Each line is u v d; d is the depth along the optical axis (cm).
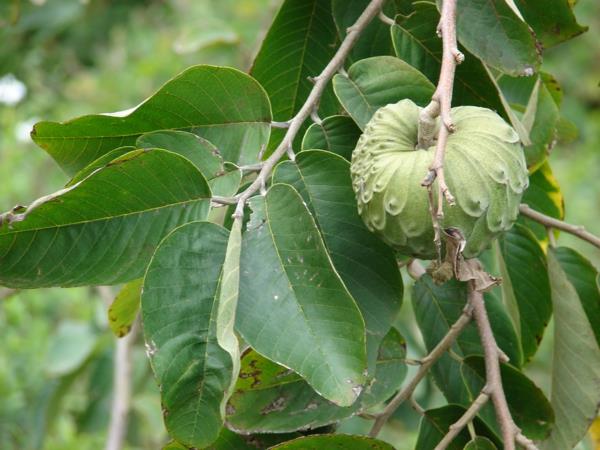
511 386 67
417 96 63
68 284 55
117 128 60
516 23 63
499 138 54
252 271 54
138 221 55
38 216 53
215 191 57
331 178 59
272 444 64
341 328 52
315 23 74
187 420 52
